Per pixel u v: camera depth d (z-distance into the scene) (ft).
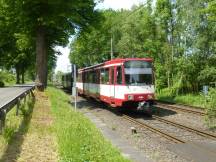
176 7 128.06
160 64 143.64
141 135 57.88
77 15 106.52
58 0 101.91
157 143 51.34
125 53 161.48
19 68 286.05
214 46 113.09
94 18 116.16
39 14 108.37
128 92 82.07
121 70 83.15
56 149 39.81
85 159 34.76
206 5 112.78
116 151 41.47
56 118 60.44
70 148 38.24
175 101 113.80
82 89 140.46
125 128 64.80
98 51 265.95
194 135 56.95
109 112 91.50
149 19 142.41
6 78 320.50
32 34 120.57
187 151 46.19
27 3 106.22
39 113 65.00
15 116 57.88
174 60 132.05
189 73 121.19
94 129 56.34
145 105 82.79
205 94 68.74
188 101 108.99
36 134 46.70
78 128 49.39
